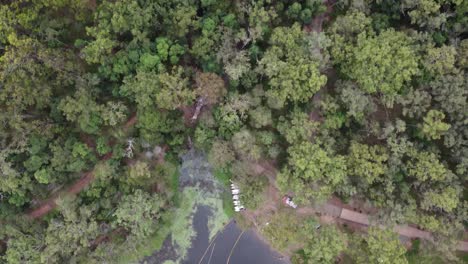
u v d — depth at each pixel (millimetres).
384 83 51125
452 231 53031
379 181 54500
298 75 51125
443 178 51812
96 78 54594
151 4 53781
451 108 51281
